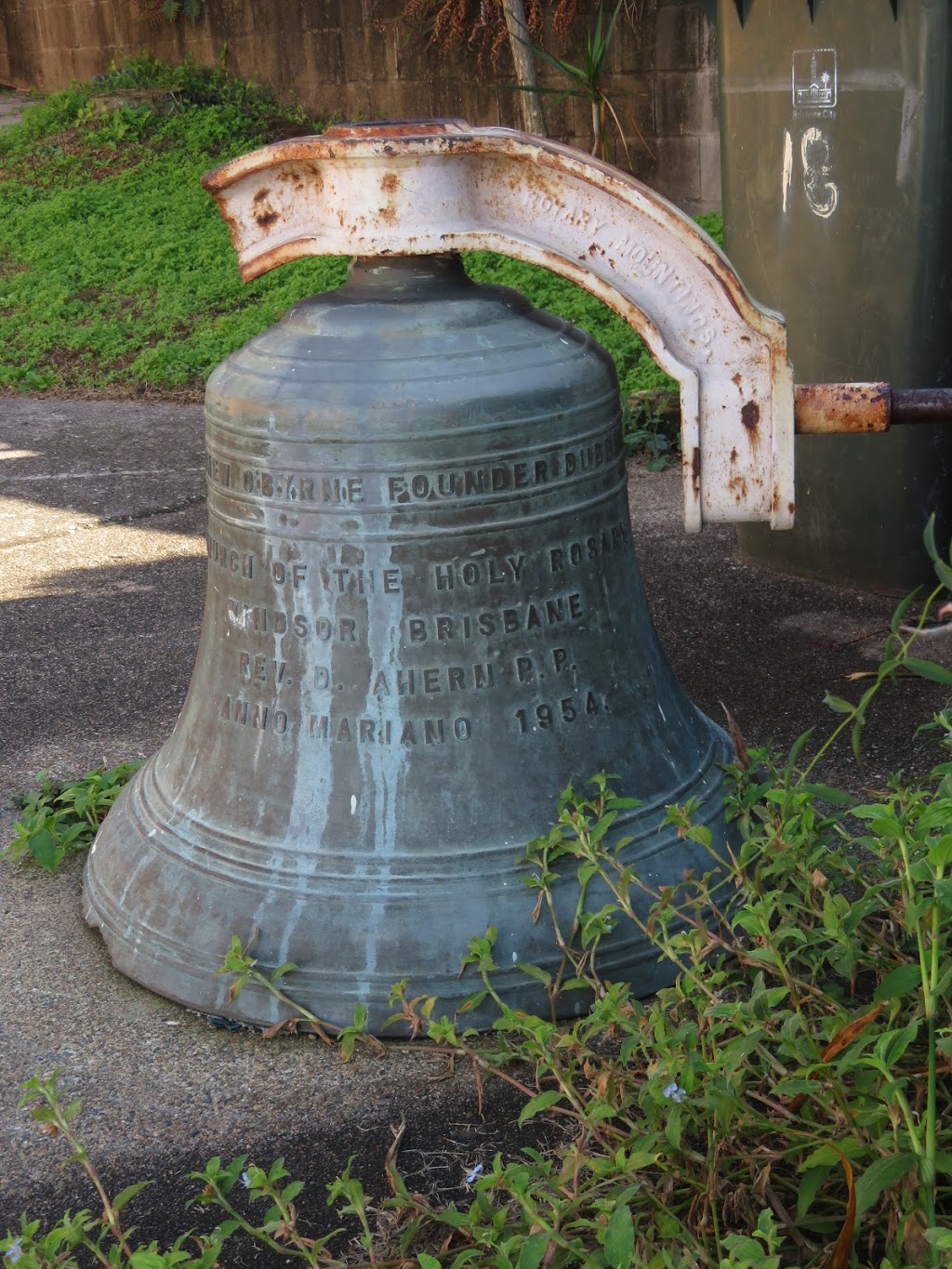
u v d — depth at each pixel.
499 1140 2.14
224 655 2.60
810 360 4.32
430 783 2.45
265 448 2.42
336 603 2.43
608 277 2.37
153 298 9.36
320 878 2.44
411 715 2.44
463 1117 2.20
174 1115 2.24
